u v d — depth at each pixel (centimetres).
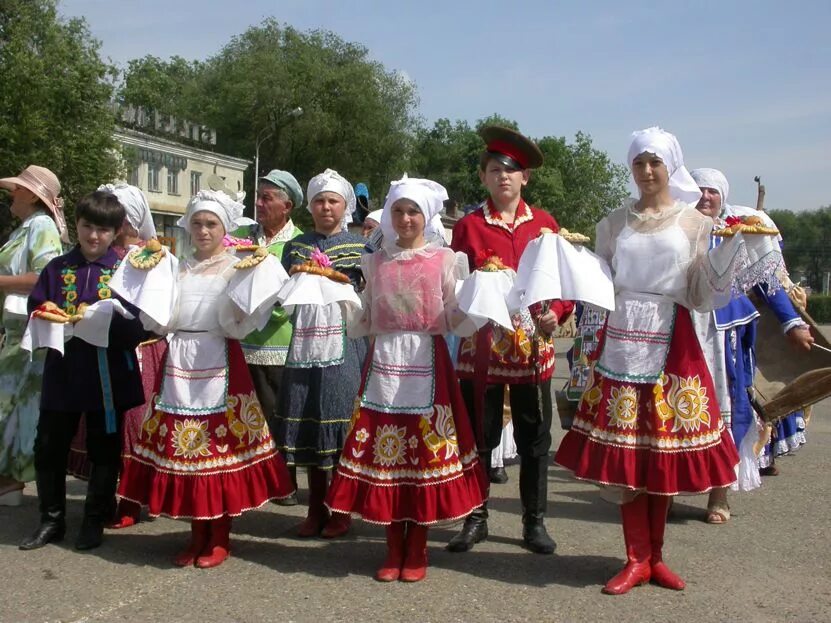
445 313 438
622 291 426
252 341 576
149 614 377
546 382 471
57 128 2375
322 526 509
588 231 6788
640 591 408
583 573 436
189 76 6594
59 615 375
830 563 453
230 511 445
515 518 548
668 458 402
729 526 529
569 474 705
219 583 418
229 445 451
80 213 474
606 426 411
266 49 4212
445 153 7138
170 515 441
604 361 422
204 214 467
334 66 4266
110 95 2512
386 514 420
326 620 371
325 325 504
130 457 464
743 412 552
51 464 477
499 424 479
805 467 725
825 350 625
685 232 420
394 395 430
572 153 6931
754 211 614
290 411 503
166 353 462
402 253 445
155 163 3647
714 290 404
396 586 415
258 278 443
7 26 2388
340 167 4191
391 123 4203
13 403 545
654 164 421
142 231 564
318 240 541
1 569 436
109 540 492
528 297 403
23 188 564
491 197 492
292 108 4047
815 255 9881
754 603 392
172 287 452
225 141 4309
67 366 470
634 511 416
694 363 414
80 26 2486
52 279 477
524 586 415
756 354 644
